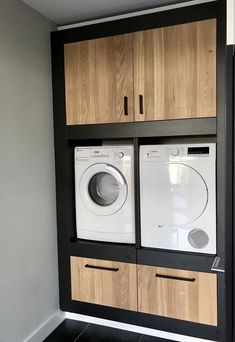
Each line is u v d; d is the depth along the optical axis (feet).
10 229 6.44
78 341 7.34
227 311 3.83
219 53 6.34
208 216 6.70
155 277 7.17
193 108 6.64
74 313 8.25
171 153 6.94
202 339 7.00
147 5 7.26
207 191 6.66
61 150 7.93
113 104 7.36
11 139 6.47
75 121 7.77
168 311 7.13
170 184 6.98
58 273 8.19
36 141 7.29
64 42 7.71
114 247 7.52
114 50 7.25
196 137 7.75
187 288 6.91
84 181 7.89
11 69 6.47
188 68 6.63
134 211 7.43
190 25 6.56
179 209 6.93
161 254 7.07
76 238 8.18
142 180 7.25
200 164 6.68
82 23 8.07
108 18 7.82
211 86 6.47
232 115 3.67
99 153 7.66
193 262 6.82
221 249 6.58
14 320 6.55
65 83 7.79
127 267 7.43
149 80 6.98
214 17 6.35
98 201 8.11
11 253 6.47
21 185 6.78
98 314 7.84
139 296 7.37
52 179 7.95
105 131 7.47
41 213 7.48
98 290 7.78
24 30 6.88
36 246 7.29
